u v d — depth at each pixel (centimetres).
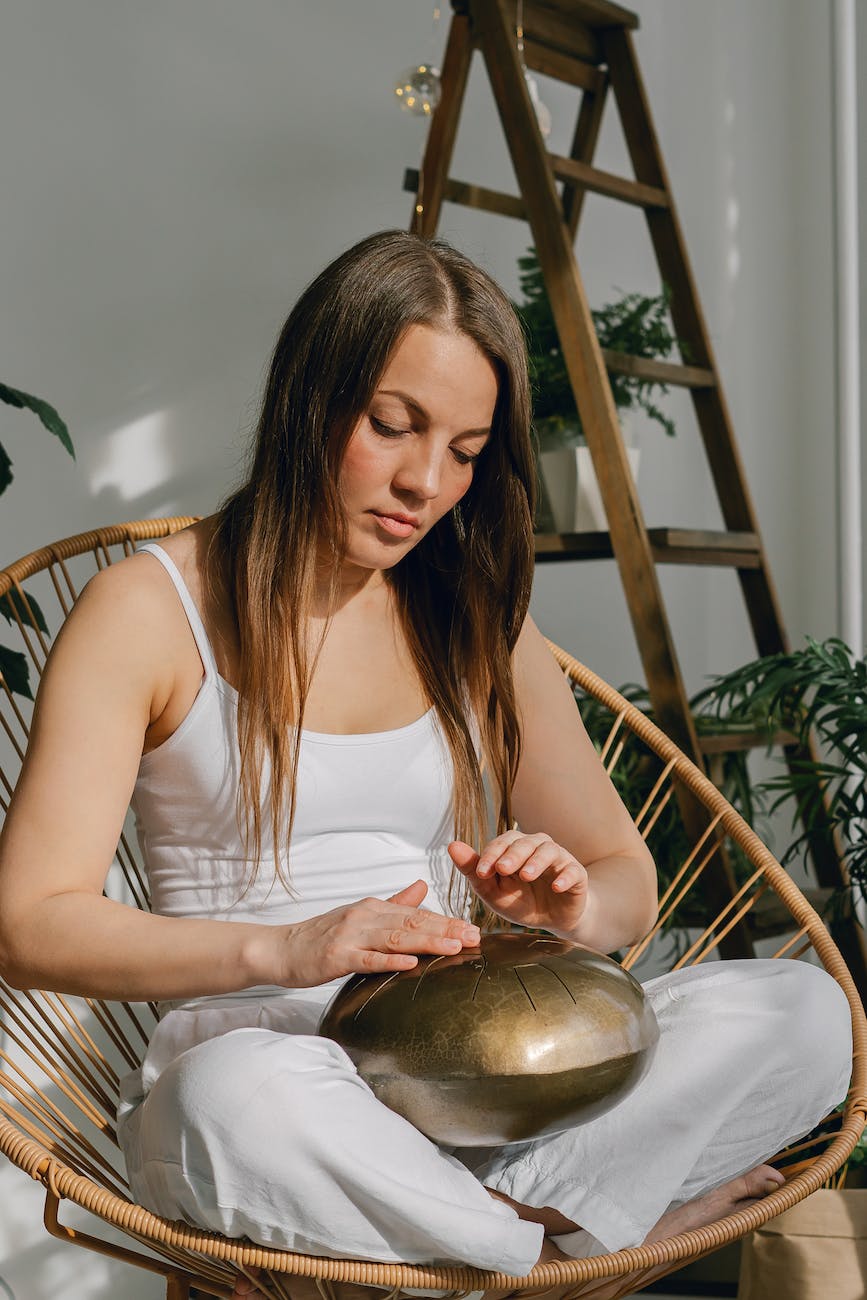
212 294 235
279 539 120
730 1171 121
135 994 105
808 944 149
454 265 116
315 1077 99
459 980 104
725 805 163
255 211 241
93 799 111
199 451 232
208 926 106
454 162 276
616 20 265
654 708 226
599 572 299
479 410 115
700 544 241
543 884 117
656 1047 111
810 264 299
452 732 131
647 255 312
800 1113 123
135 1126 112
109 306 221
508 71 235
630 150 270
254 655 119
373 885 125
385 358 111
